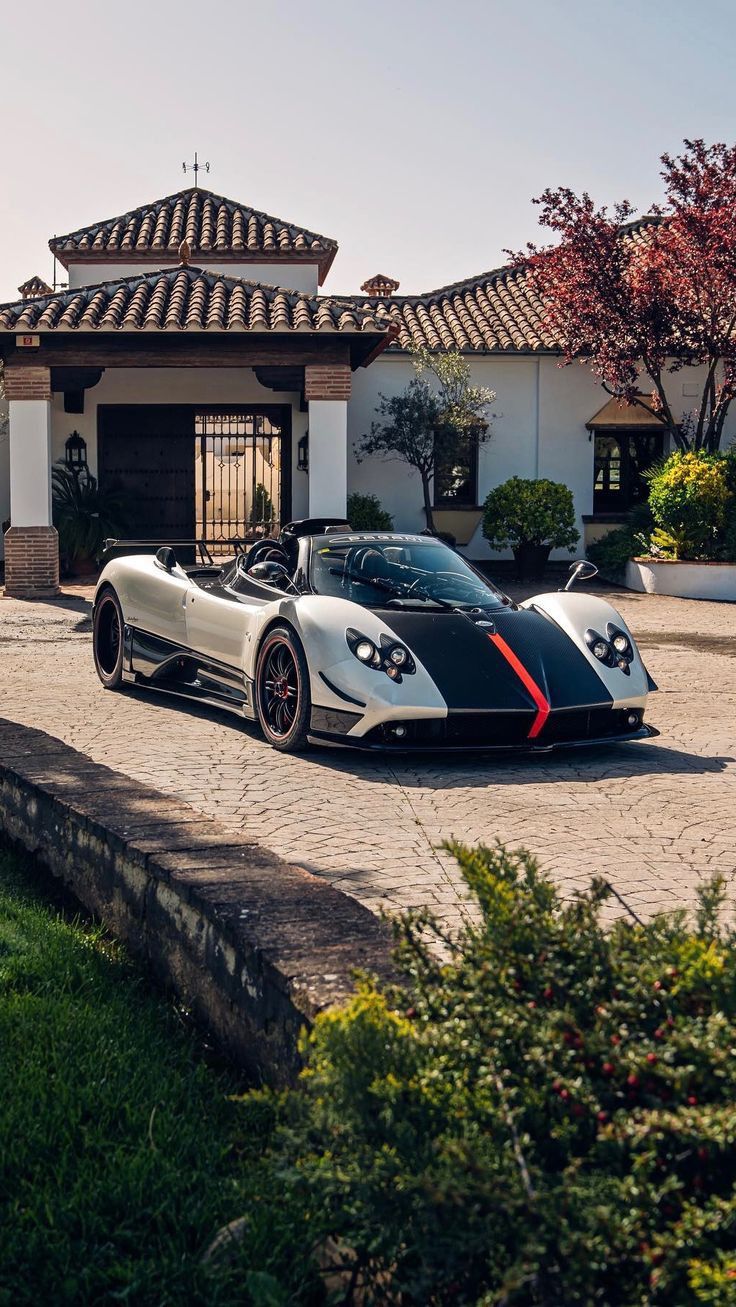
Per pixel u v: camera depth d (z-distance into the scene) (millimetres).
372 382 20766
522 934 1976
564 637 6777
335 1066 1884
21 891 4113
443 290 23984
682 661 10867
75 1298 1994
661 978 1868
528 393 20938
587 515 21031
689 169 18859
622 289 19156
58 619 13094
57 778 4387
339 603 6609
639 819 5195
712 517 17734
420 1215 1688
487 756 6637
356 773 6109
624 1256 1572
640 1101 1743
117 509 19125
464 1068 1881
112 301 16078
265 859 3375
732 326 18828
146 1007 3139
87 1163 2326
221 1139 2459
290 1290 2018
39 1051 2760
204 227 23188
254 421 20328
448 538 20125
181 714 7801
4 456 19844
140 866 3404
